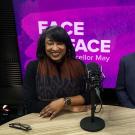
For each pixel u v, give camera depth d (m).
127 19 2.69
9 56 3.02
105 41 2.80
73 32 2.81
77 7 2.71
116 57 2.84
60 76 2.07
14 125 1.71
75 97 1.99
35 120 1.79
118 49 2.81
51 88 2.06
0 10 2.86
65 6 2.72
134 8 2.64
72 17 2.75
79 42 2.84
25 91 2.11
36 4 2.75
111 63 2.88
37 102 2.05
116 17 2.70
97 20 2.73
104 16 2.71
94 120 1.72
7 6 2.84
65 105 1.92
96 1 2.66
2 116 2.97
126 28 2.72
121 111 1.87
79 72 2.08
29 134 1.63
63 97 2.07
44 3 2.74
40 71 2.07
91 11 2.70
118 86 2.32
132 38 2.75
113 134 1.62
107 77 2.93
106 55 2.85
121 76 2.29
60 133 1.64
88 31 2.79
